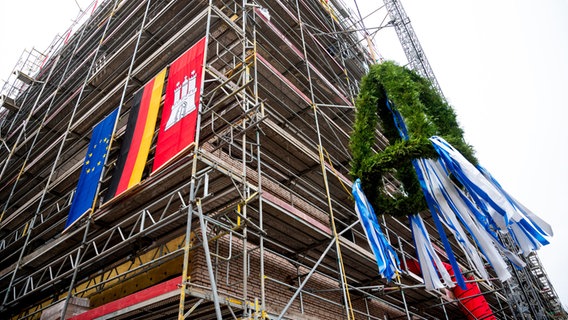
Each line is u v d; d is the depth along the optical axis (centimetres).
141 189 984
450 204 816
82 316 845
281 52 1695
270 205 1000
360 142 886
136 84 1541
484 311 1734
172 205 1032
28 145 2031
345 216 1620
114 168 1227
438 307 1897
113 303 802
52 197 1545
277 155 1312
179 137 967
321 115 1574
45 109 2130
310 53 2094
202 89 1027
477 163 823
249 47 1301
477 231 789
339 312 1326
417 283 1580
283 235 1177
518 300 2111
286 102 1502
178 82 1138
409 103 849
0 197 1975
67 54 2473
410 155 795
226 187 991
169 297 709
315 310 1232
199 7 1594
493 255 768
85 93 1761
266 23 1526
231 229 848
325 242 1207
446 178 820
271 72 1341
